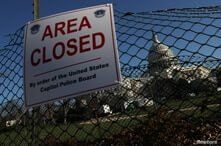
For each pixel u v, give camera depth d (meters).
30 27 3.43
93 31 3.19
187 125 4.74
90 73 3.10
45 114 3.97
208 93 3.99
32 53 3.36
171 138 4.89
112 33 3.13
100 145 4.29
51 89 3.20
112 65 3.07
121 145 4.54
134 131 4.65
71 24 3.27
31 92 3.29
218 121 4.30
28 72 3.33
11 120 4.28
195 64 3.88
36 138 4.05
